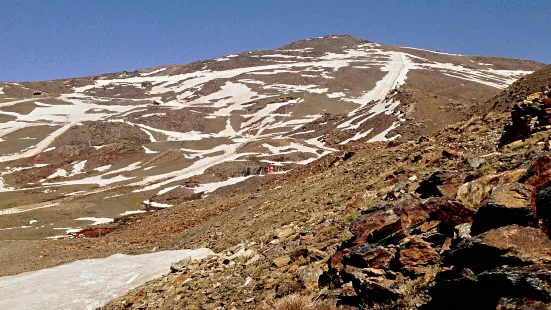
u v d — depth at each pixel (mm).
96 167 102188
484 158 12680
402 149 27484
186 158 106875
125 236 43000
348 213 14516
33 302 19234
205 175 87125
